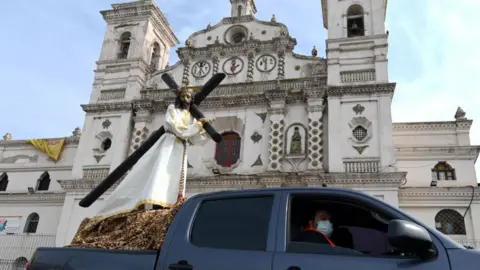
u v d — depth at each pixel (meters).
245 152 23.47
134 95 26.59
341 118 22.41
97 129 26.33
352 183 20.66
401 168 23.50
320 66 24.67
